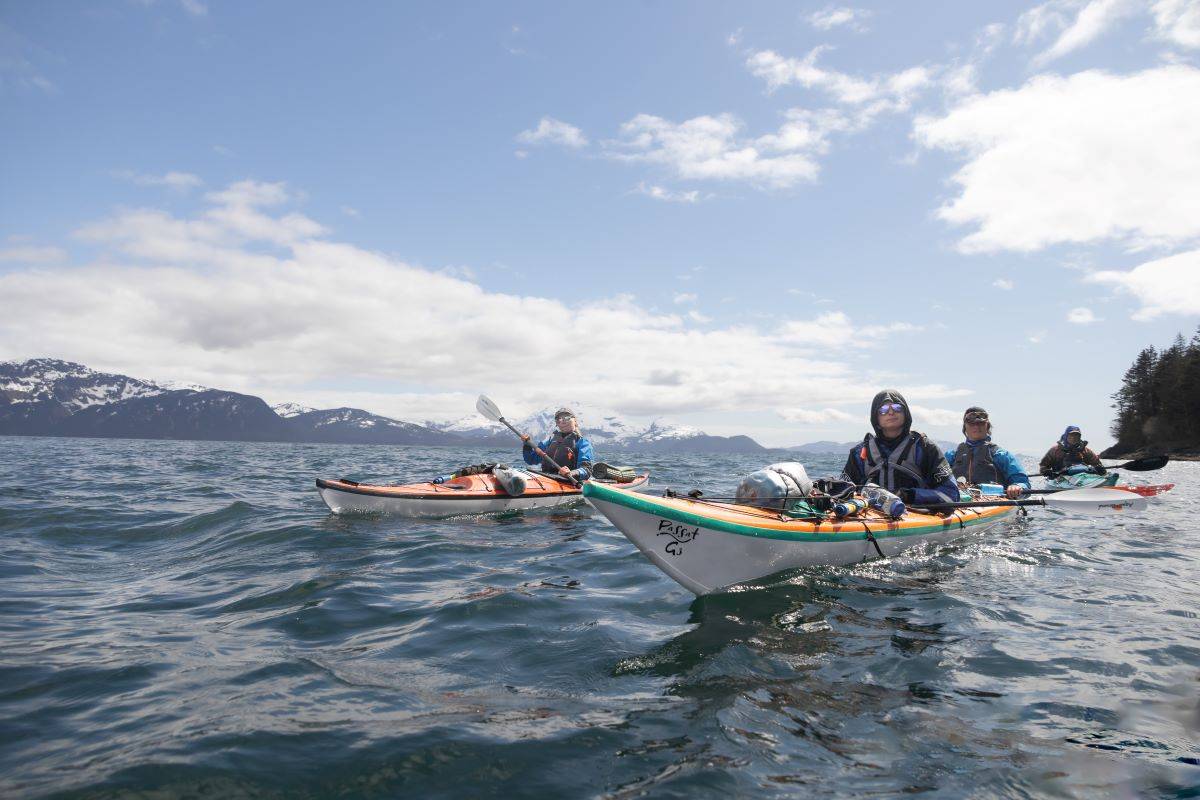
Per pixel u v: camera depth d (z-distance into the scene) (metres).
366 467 23.19
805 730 2.47
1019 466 8.63
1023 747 2.35
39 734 2.37
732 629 3.70
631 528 4.09
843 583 4.75
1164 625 3.82
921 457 6.14
